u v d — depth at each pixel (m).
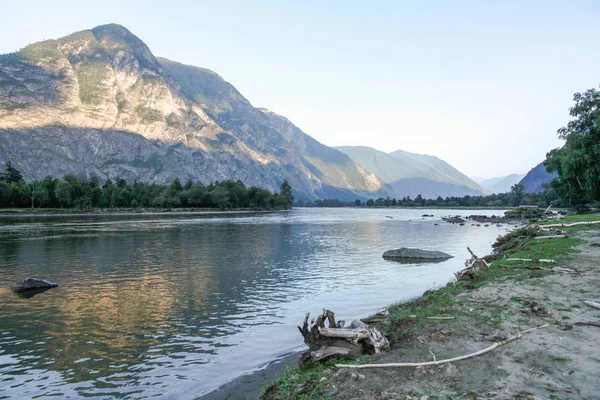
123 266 30.83
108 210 153.88
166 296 20.97
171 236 56.84
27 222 87.06
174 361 12.33
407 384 8.54
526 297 14.84
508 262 23.23
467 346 10.52
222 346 13.66
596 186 55.25
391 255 36.94
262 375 11.19
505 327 11.76
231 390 10.23
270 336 14.68
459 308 14.11
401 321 13.31
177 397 9.92
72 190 149.12
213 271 28.77
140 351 13.16
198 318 16.98
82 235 56.69
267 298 20.58
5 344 13.79
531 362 9.14
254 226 81.81
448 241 52.25
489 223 90.69
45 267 30.28
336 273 28.05
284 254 38.38
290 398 8.63
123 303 19.50
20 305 19.06
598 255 23.23
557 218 60.88
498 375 8.60
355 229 75.88
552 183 72.88
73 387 10.58
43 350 13.22
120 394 10.16
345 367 9.72
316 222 101.94
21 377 11.18
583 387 7.82
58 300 20.08
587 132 62.34
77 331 15.25
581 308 13.09
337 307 18.73
